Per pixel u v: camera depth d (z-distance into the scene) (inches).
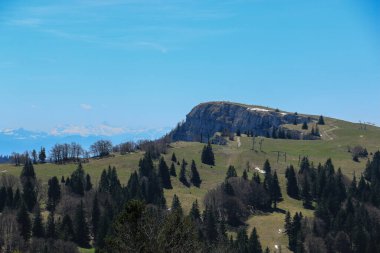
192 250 1897.1
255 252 5841.5
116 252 1788.9
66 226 6363.2
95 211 6840.6
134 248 1780.3
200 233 5585.6
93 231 6732.3
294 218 6899.6
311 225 7239.2
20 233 6107.3
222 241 5403.5
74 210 7337.6
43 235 6254.9
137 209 1834.4
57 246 5841.5
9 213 6668.3
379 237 6865.2
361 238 6658.5
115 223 1852.9
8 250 5738.2
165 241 1834.4
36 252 5836.6
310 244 6619.1
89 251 6220.5
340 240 6663.4
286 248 6747.1
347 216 7352.4
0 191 7509.8
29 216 6811.0
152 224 1861.5
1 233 5949.8
